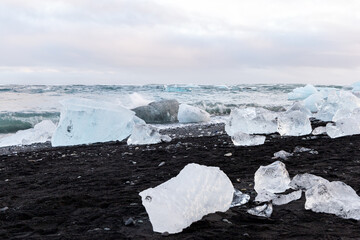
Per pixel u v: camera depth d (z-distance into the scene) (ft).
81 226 7.64
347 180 10.68
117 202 9.40
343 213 7.68
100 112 32.40
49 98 70.90
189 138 26.08
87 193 10.69
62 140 32.09
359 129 21.20
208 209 7.97
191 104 65.00
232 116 26.23
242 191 10.11
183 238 6.63
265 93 88.12
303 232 6.77
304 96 74.23
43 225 7.83
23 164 18.54
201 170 8.18
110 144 27.86
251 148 18.33
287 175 10.32
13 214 8.64
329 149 16.49
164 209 7.06
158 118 47.85
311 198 8.27
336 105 31.76
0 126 47.96
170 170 13.82
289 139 21.24
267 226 7.12
